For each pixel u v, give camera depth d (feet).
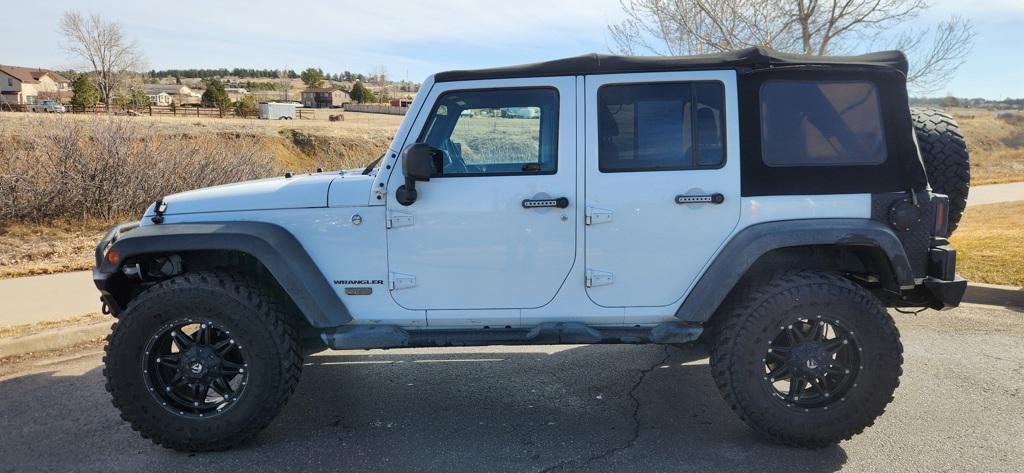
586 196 11.91
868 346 11.30
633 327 12.35
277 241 11.82
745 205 11.80
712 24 33.83
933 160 13.21
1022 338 17.57
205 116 194.59
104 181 36.37
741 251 11.51
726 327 11.69
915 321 19.29
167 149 39.55
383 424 13.25
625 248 11.96
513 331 12.26
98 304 21.33
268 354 11.71
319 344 13.34
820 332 11.64
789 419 11.51
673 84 11.91
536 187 11.89
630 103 11.99
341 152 104.99
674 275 12.00
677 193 11.80
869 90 11.88
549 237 11.97
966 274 22.53
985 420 12.79
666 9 34.65
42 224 34.83
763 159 11.80
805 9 32.78
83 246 30.58
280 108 217.56
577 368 16.34
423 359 17.21
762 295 11.46
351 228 12.05
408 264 12.12
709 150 11.91
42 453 12.19
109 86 217.15
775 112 11.87
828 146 11.85
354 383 15.53
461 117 12.16
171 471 11.45
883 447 11.83
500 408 13.97
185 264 13.25
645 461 11.53
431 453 11.98
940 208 11.93
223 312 11.55
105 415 13.88
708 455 11.72
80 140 36.81
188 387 12.12
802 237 11.39
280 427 13.17
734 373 11.57
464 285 12.15
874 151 11.86
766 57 11.71
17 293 22.75
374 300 12.23
